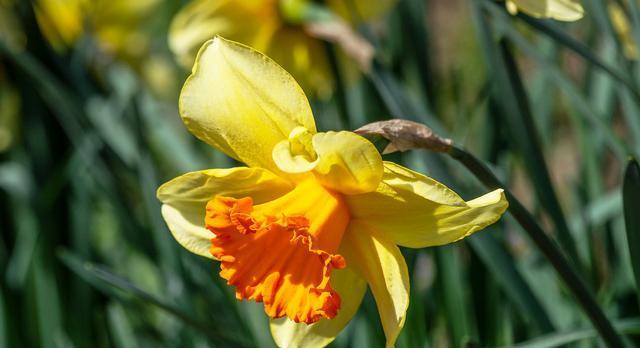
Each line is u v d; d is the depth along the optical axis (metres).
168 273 0.72
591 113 0.64
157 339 0.73
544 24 0.60
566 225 0.62
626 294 0.68
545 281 0.69
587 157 0.72
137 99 0.75
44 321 0.73
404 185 0.55
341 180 0.55
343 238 0.56
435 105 0.73
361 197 0.55
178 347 0.73
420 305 0.67
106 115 0.75
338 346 0.70
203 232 0.57
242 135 0.56
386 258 0.55
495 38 0.62
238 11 0.74
